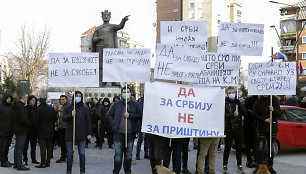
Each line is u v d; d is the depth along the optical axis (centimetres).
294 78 791
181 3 7519
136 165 918
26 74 4272
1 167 895
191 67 745
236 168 881
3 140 904
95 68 799
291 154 1189
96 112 1297
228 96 822
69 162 760
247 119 906
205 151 754
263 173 690
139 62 769
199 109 736
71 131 764
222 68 761
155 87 726
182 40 763
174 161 730
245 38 796
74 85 795
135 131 732
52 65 799
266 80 803
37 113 884
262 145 802
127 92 722
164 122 717
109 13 2322
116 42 2319
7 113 906
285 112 1134
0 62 5309
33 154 968
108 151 1212
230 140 809
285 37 5284
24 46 4212
